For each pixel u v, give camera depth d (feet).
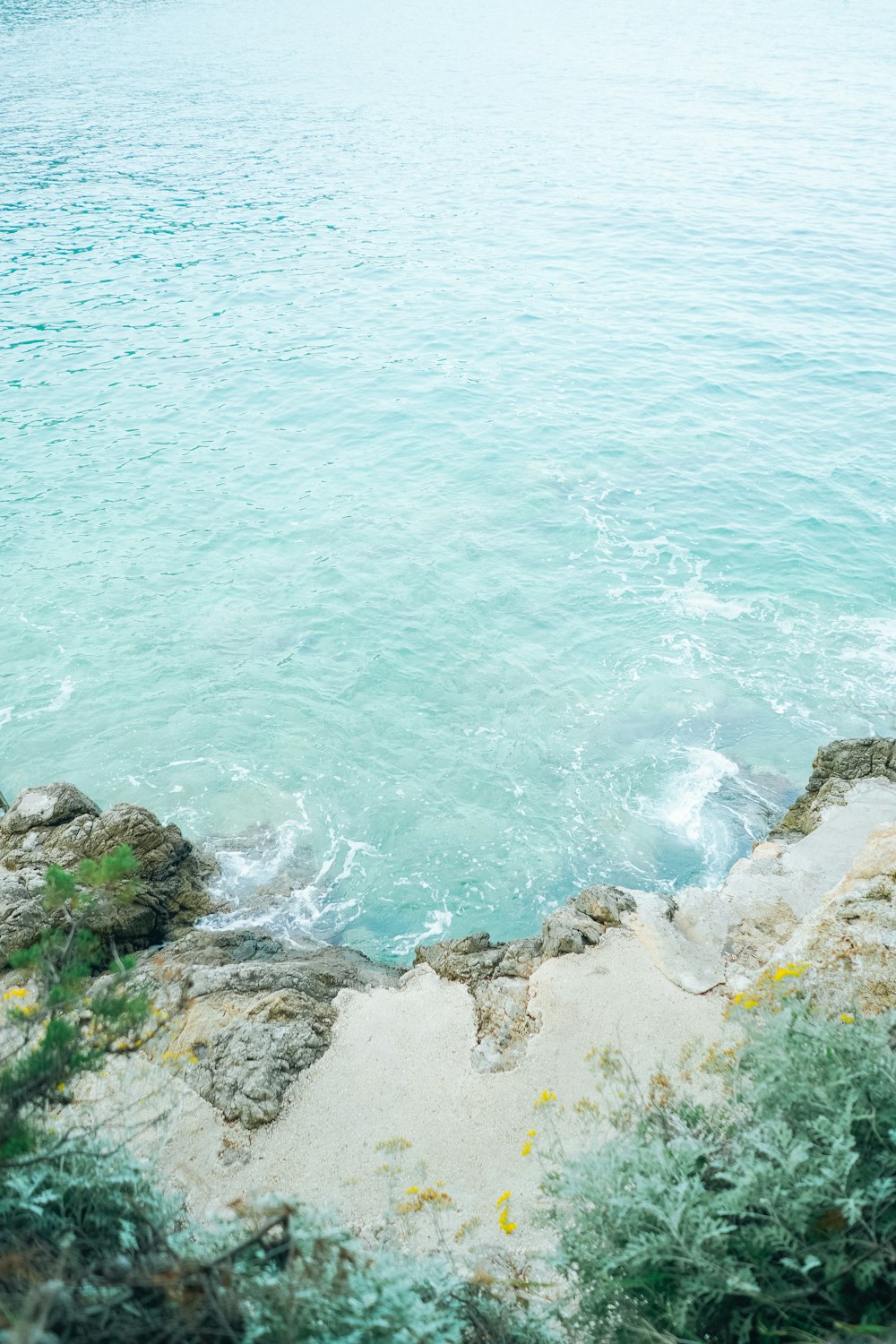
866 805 40.55
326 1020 32.04
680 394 94.94
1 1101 15.84
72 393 98.58
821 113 222.07
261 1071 28.96
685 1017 30.09
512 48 318.65
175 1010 32.55
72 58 274.98
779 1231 15.56
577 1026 30.25
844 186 164.86
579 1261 17.29
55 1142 18.75
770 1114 18.13
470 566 69.67
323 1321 14.37
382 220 152.35
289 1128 27.78
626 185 170.30
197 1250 16.60
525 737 55.06
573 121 219.00
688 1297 15.49
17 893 38.47
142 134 198.49
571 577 68.18
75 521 76.38
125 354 107.55
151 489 81.10
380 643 62.64
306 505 78.23
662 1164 17.52
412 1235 23.93
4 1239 14.99
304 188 167.32
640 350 105.70
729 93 246.68
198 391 99.14
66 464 85.15
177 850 45.34
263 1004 32.19
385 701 58.13
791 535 71.87
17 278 127.65
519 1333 17.29
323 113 220.84
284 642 63.05
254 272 131.44
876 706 55.83
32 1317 11.78
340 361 105.40
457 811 50.65
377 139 200.64
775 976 28.68
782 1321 15.42
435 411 93.45
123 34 319.68
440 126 212.23
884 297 118.42
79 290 124.47
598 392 95.96
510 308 119.14
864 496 76.28
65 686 59.72
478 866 47.47
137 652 62.44
